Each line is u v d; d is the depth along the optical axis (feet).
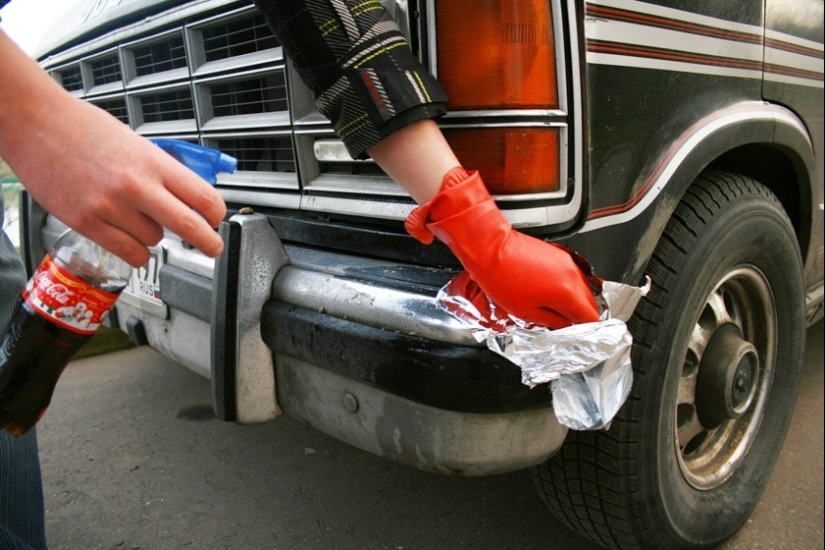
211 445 7.73
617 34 3.98
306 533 6.20
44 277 2.79
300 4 2.92
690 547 5.50
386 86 2.97
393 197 4.19
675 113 4.56
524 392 3.66
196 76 5.36
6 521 3.98
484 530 6.27
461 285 3.67
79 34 6.55
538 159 3.75
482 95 3.64
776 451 6.57
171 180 2.45
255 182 5.25
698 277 4.79
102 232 2.47
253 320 4.46
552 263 3.17
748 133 5.29
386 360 3.76
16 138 2.37
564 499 5.14
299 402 4.57
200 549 5.96
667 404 4.82
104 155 2.36
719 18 4.90
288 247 4.97
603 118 3.96
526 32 3.60
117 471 7.17
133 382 9.45
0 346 2.92
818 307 7.95
